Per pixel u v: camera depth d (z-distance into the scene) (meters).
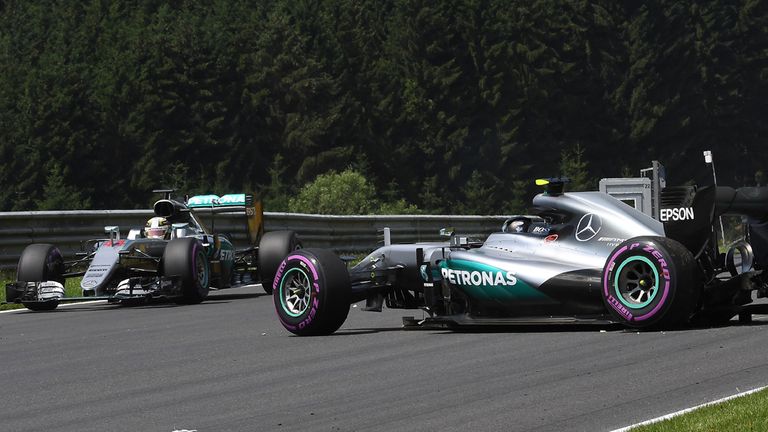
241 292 50.28
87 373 25.61
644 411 18.27
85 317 39.78
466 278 29.34
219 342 30.28
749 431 16.09
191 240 42.81
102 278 41.50
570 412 18.48
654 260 26.17
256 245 51.22
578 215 28.78
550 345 25.69
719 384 20.11
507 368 22.98
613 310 26.73
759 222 29.02
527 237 29.44
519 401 19.58
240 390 22.20
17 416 20.69
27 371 26.42
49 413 20.81
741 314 28.06
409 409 19.44
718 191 28.44
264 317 37.06
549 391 20.31
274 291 31.03
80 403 21.70
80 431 19.02
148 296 41.19
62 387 23.75
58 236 55.53
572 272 27.81
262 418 19.33
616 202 28.97
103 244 43.69
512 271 28.52
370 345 27.77
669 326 26.75
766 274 29.30
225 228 63.19
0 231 53.03
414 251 31.16
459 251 30.05
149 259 42.84
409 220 77.19
